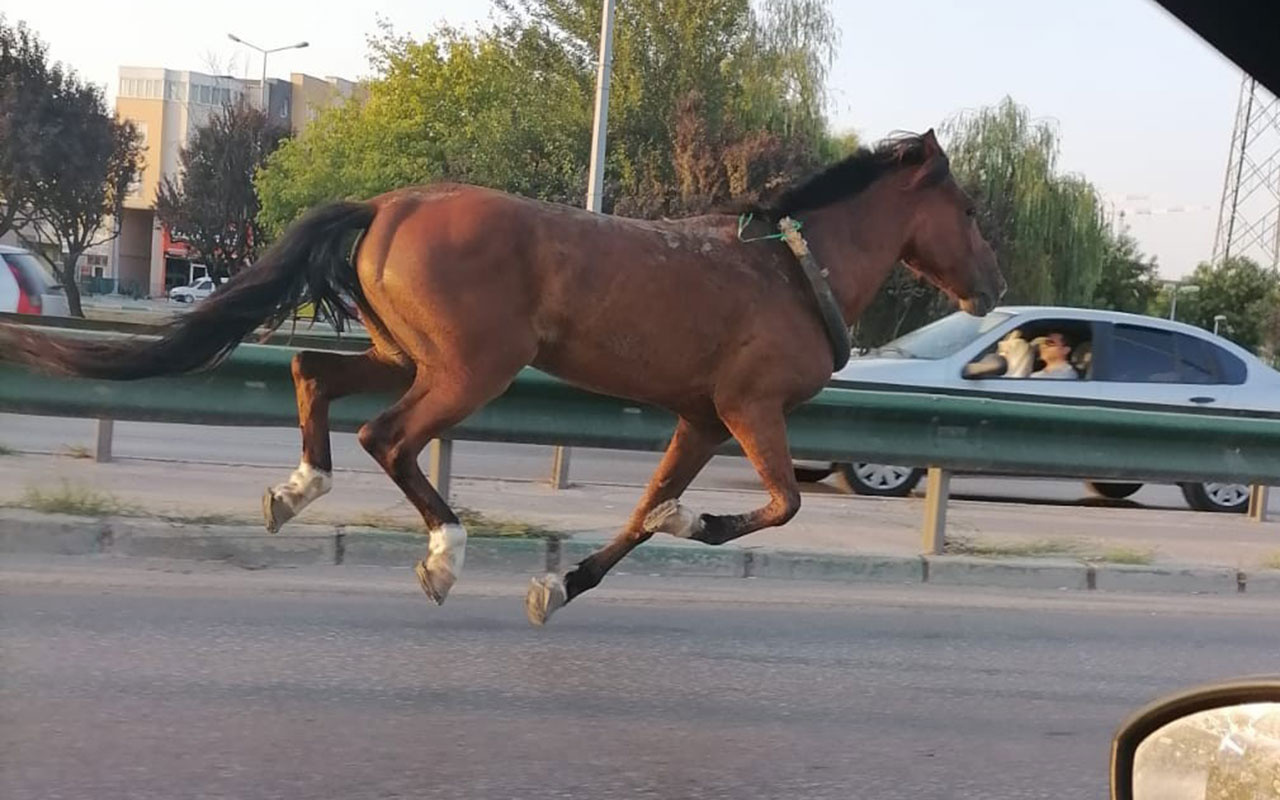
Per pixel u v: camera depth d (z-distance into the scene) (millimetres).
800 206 5867
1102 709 5875
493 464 12789
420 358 5355
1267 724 1926
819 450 9078
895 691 5973
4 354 5266
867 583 8445
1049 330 12617
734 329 5512
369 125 44969
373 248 5355
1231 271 58594
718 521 5734
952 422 9203
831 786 4680
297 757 4594
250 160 54781
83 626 6020
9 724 4711
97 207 41031
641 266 5383
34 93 39156
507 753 4793
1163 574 8953
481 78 42406
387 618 6613
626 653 6312
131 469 9602
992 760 5070
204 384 8219
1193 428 9961
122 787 4207
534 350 5383
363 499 8977
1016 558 8922
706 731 5215
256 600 6738
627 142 33312
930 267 6258
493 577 7730
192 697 5152
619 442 8914
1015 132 35594
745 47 34125
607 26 23781
